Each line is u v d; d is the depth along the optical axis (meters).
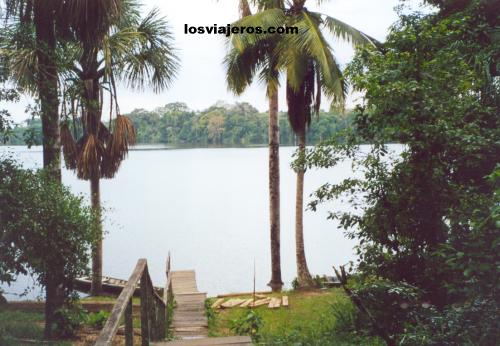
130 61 14.81
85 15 8.84
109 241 30.70
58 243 8.38
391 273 7.06
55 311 8.68
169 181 76.94
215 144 119.44
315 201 7.63
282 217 43.38
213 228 35.47
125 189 65.25
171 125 123.62
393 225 6.89
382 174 6.89
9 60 8.77
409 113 6.11
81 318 9.05
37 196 8.21
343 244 30.80
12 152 8.21
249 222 38.44
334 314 9.02
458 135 6.02
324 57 13.94
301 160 7.75
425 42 6.52
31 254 8.20
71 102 9.84
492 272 4.55
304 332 8.77
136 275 4.61
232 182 74.75
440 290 6.57
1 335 8.15
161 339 7.67
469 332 4.76
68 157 14.82
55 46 9.22
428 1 9.42
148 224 37.44
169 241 30.52
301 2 15.47
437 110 6.08
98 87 14.48
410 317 6.27
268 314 11.91
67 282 8.86
